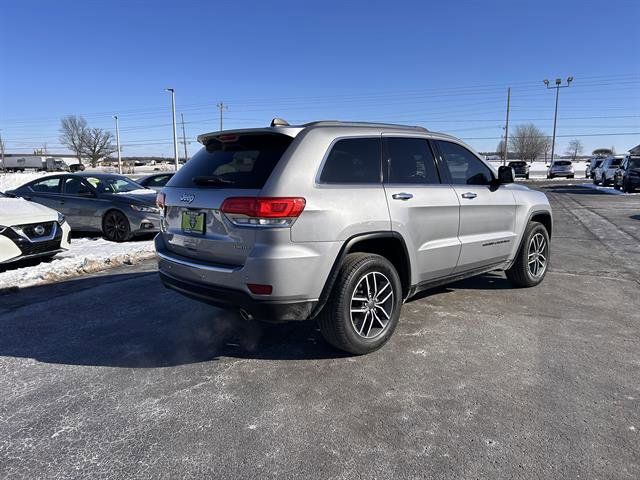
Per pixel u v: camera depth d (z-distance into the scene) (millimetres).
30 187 10180
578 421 2850
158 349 3971
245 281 3277
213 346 4023
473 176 4848
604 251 8234
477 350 3879
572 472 2402
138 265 7195
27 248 6621
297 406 3043
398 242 3871
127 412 3002
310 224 3293
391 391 3223
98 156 82562
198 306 5102
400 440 2678
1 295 5520
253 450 2602
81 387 3332
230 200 3326
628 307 4988
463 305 5035
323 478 2379
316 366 3613
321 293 3418
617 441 2650
